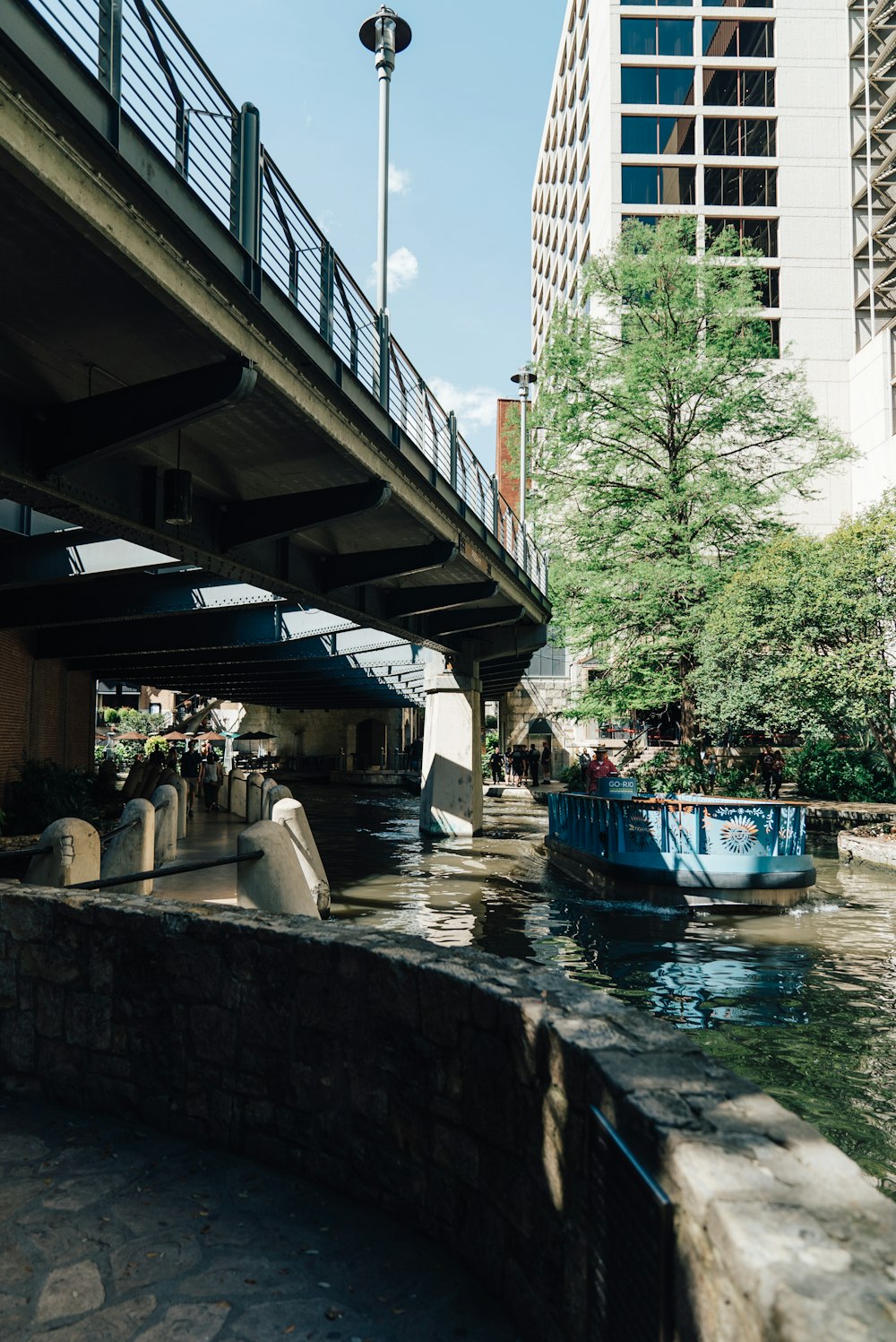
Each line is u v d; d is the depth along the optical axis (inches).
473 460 753.0
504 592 876.0
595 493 1111.6
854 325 1823.3
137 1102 159.8
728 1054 320.2
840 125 1841.8
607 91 1820.9
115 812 978.7
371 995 132.6
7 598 767.1
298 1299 110.2
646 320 1101.1
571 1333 91.7
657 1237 72.2
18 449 365.1
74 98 248.2
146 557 549.3
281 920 152.0
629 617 1051.3
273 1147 143.9
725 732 1041.5
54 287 309.6
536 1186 101.5
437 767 1069.1
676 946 490.6
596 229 1855.3
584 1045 93.0
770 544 1050.7
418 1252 120.0
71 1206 131.8
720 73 1854.1
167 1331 104.1
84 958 167.5
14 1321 106.0
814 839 979.9
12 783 807.7
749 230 1847.9
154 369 372.8
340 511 501.7
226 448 460.4
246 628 863.1
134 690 2492.6
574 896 646.5
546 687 1956.2
